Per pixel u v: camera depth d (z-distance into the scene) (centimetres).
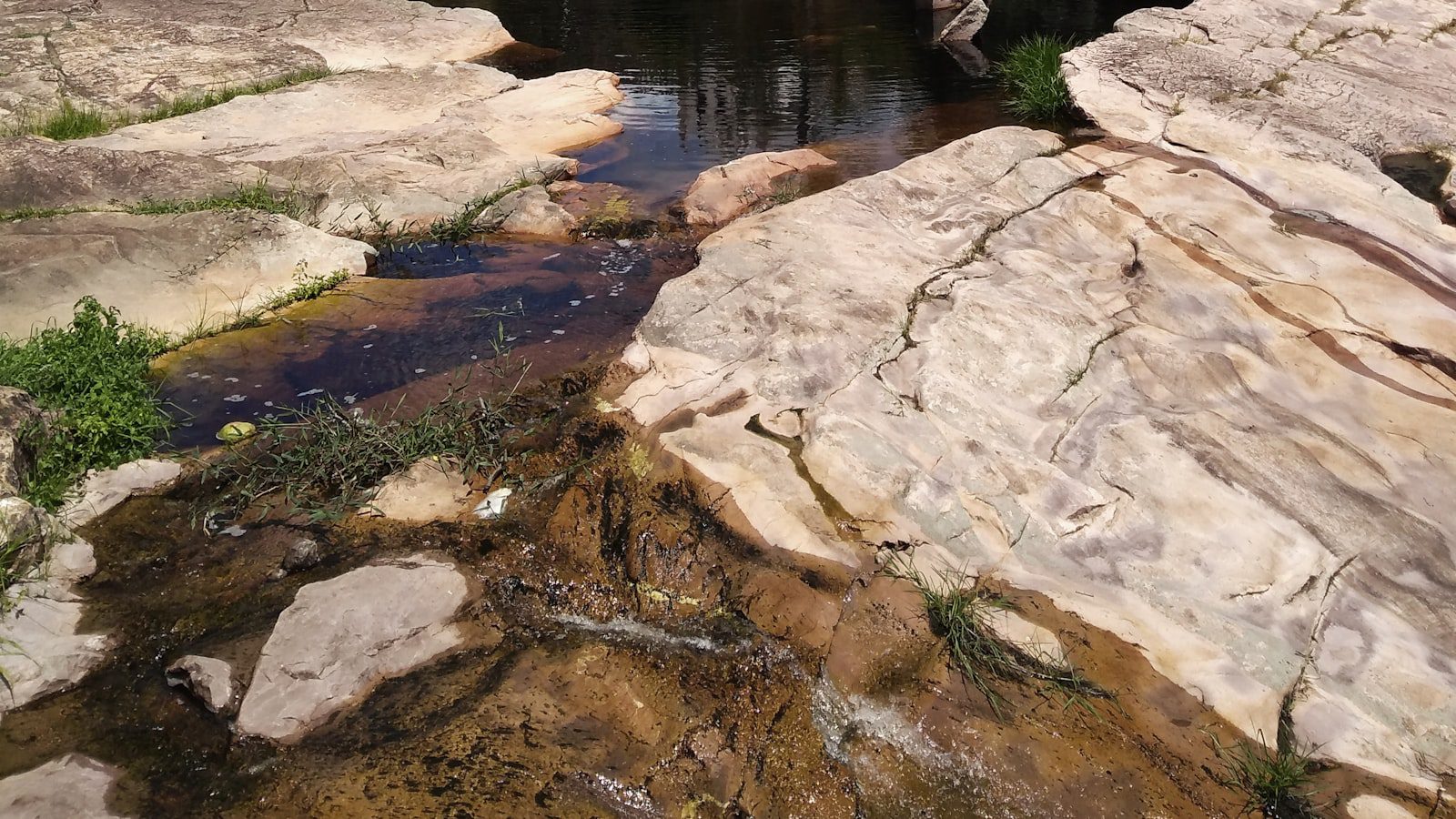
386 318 713
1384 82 965
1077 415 537
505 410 585
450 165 956
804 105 1148
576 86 1236
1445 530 479
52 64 1213
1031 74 1048
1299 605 435
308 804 362
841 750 385
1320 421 544
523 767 375
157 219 755
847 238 693
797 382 545
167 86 1200
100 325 614
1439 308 622
